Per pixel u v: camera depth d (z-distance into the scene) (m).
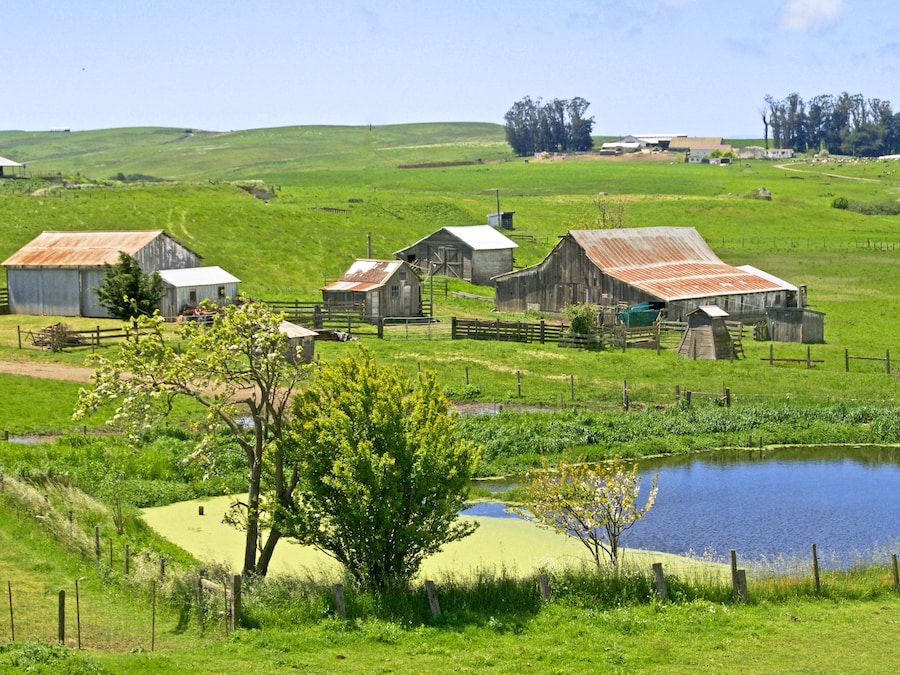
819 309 86.62
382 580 27.39
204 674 21.84
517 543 33.72
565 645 24.27
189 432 46.41
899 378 58.09
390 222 132.12
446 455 28.02
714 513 36.78
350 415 27.88
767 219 157.50
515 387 56.59
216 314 29.28
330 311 78.44
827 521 35.84
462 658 23.44
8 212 109.81
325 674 22.30
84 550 29.64
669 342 69.06
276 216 121.31
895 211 175.38
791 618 26.22
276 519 28.08
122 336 67.62
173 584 26.67
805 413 50.31
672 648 24.12
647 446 45.62
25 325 73.25
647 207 163.62
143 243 80.12
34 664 20.78
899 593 28.19
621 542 33.72
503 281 87.12
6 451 40.84
